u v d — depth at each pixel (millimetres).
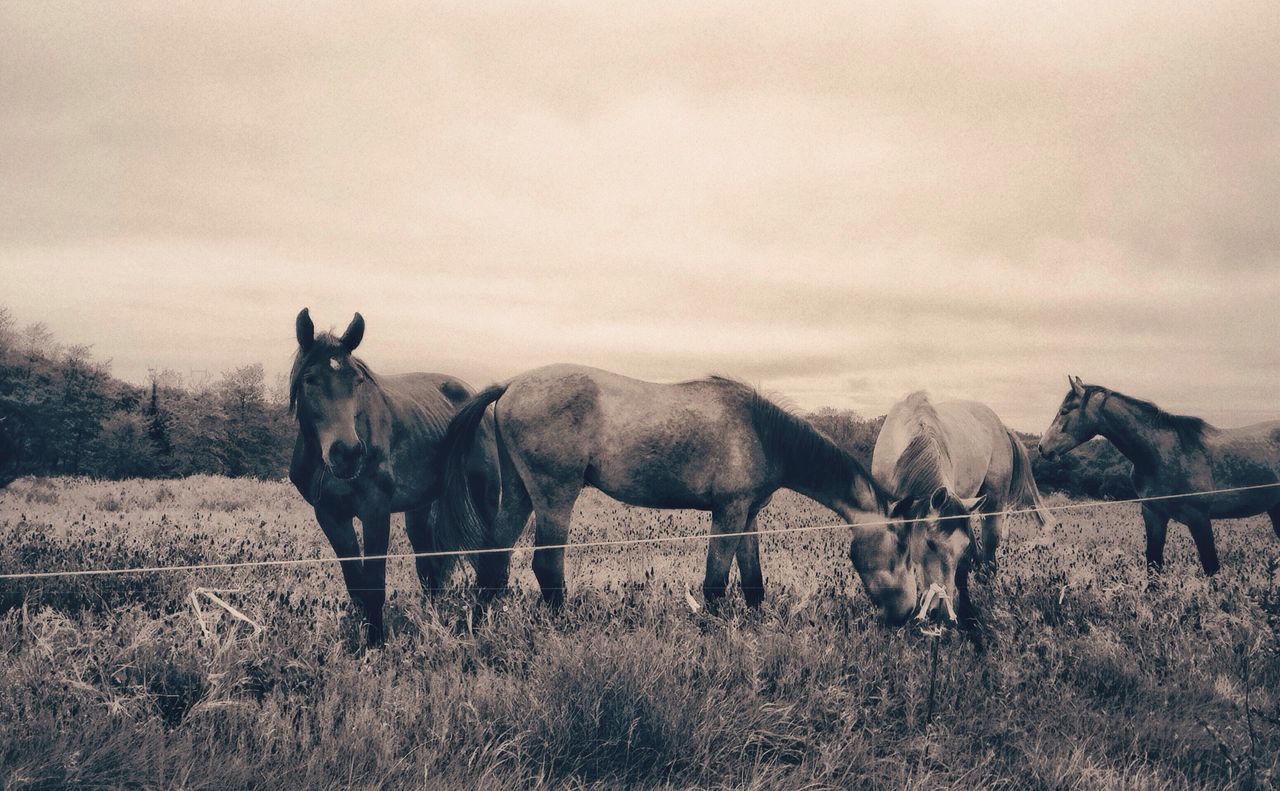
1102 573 7344
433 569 6734
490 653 4691
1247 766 3654
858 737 3803
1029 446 13508
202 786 3004
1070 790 3463
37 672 3676
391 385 6453
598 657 4059
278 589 6223
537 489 6082
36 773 2926
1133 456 9039
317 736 3475
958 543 5625
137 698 3551
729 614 5438
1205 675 4785
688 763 3559
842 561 8250
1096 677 4746
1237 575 7371
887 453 6914
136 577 5848
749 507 6301
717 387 6281
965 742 3932
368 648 4898
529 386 6141
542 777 3287
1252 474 8727
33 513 8719
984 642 5309
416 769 3258
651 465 6047
